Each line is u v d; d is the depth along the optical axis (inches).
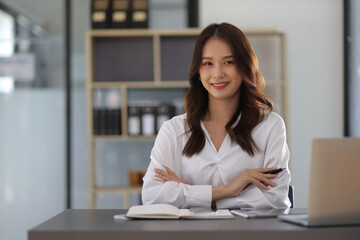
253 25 182.9
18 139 185.6
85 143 185.3
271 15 183.2
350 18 180.4
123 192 168.7
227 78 90.4
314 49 183.6
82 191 185.3
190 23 184.1
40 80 186.1
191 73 94.0
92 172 170.1
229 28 91.2
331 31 183.6
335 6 183.5
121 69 179.0
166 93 182.4
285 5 183.2
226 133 93.4
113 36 177.5
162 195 83.9
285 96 171.3
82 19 185.9
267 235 61.4
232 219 70.4
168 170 88.9
